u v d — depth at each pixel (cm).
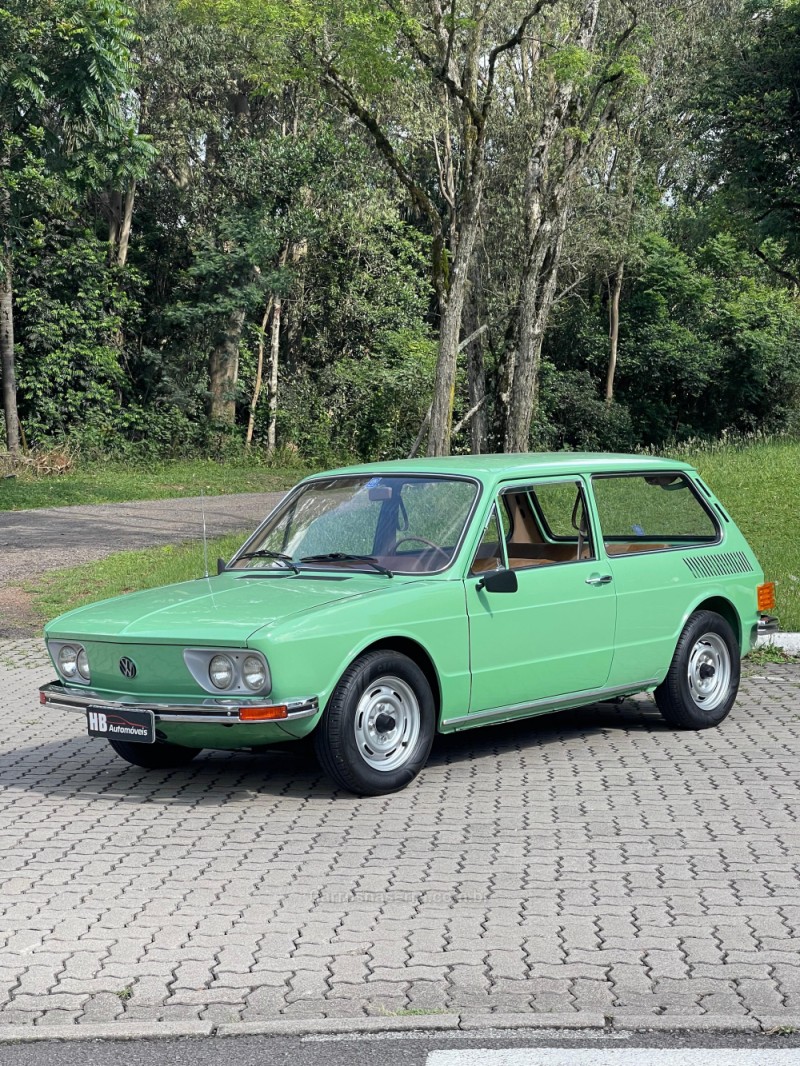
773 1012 414
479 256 2709
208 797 715
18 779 772
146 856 606
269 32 1984
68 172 2806
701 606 888
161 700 675
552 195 2395
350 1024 411
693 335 5369
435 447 2181
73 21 2655
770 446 2933
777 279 5856
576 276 4684
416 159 2753
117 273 4241
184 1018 421
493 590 724
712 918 504
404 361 4528
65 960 476
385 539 765
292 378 4691
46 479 3594
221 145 4203
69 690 718
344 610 679
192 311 4181
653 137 3753
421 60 2062
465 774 751
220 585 762
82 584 1712
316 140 4128
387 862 585
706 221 4328
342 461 4525
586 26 2214
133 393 4412
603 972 450
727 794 697
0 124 2805
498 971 452
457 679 723
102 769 797
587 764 773
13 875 581
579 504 809
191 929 505
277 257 4469
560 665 776
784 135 3788
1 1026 419
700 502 895
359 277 4619
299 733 667
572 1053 389
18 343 4019
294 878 565
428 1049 395
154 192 4428
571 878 557
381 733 699
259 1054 395
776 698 977
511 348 2741
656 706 936
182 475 3909
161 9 3916
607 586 803
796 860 579
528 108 2658
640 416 5475
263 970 459
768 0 3822
